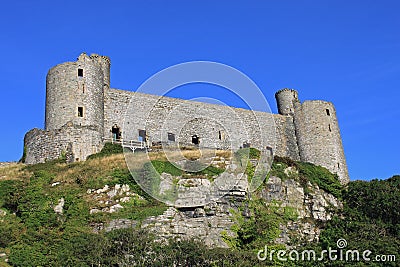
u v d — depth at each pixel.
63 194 34.66
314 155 55.72
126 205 33.91
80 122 45.16
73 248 27.83
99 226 31.84
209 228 32.97
